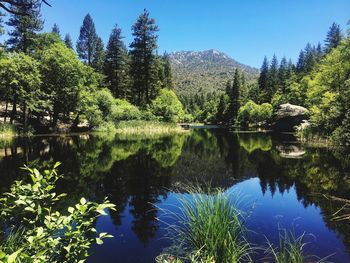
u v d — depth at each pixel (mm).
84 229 2613
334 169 12195
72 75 31422
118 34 48094
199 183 10062
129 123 36875
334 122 21375
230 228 4566
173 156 16594
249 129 50375
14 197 2820
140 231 5781
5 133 25031
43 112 31828
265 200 7980
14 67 26031
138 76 45625
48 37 34812
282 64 71500
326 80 28516
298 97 50719
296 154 16891
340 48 26266
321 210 7109
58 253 2473
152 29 44969
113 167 12734
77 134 29844
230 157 16281
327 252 4883
